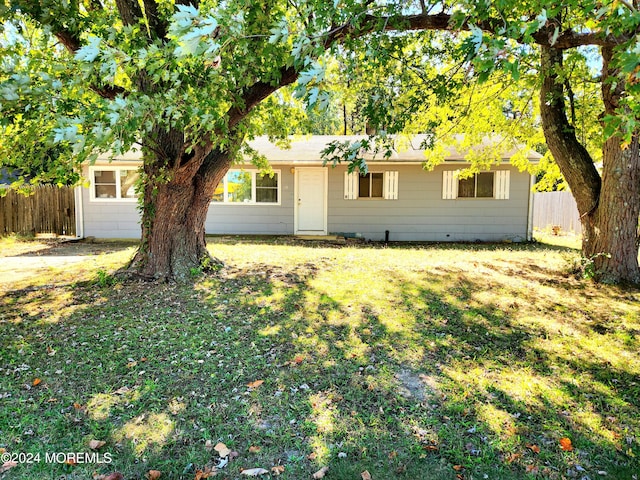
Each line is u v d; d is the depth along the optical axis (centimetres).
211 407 288
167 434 257
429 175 1254
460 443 249
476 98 809
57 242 1159
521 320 471
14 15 343
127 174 1241
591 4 178
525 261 840
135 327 440
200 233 697
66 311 495
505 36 192
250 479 219
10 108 234
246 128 575
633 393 309
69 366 349
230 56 283
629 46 168
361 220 1282
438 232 1268
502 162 1203
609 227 641
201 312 490
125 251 958
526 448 245
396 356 372
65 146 220
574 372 344
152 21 534
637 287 612
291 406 290
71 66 296
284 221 1296
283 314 484
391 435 257
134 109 210
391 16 317
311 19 288
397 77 431
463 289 602
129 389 311
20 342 398
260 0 270
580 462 233
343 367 350
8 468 225
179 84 252
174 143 601
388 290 592
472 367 352
